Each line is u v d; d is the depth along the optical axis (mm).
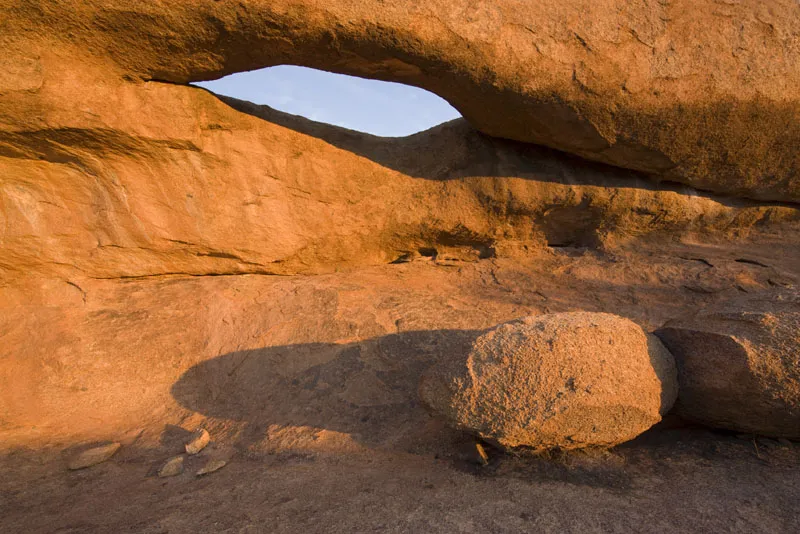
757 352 2355
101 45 2820
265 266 3879
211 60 3033
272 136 3580
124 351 3379
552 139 3748
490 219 4160
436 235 4199
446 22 2992
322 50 3057
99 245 3539
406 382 3096
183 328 3502
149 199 3459
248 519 1973
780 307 2506
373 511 1999
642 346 2457
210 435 2963
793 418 2336
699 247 4184
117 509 2174
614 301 3555
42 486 2479
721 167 3896
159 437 2986
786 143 3768
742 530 1762
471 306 3561
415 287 3795
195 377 3359
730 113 3545
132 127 3133
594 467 2307
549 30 3211
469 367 2314
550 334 2318
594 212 4160
